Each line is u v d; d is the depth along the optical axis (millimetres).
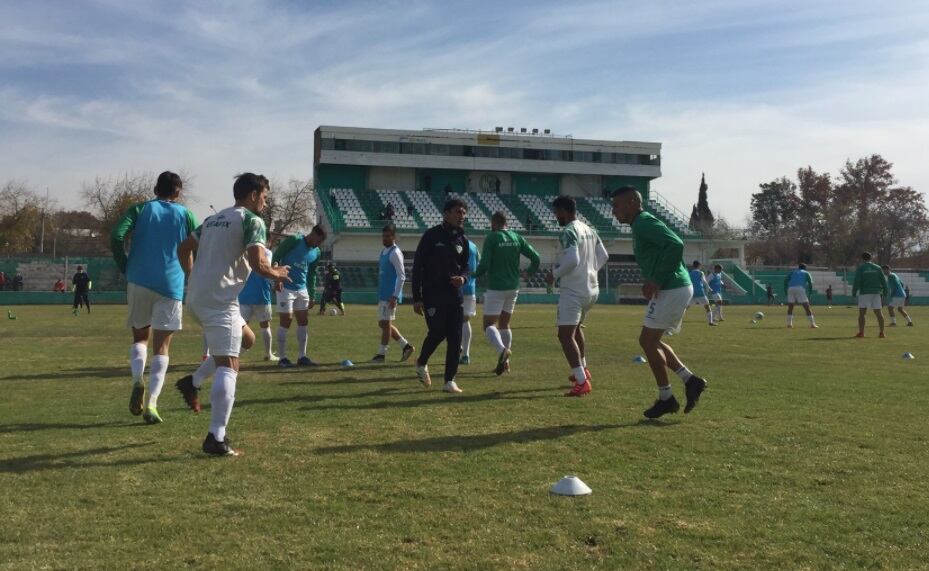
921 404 7082
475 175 60156
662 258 6113
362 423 5992
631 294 50344
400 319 23766
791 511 3787
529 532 3449
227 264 5086
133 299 6023
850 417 6367
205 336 5078
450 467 4598
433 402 7102
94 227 72625
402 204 56375
